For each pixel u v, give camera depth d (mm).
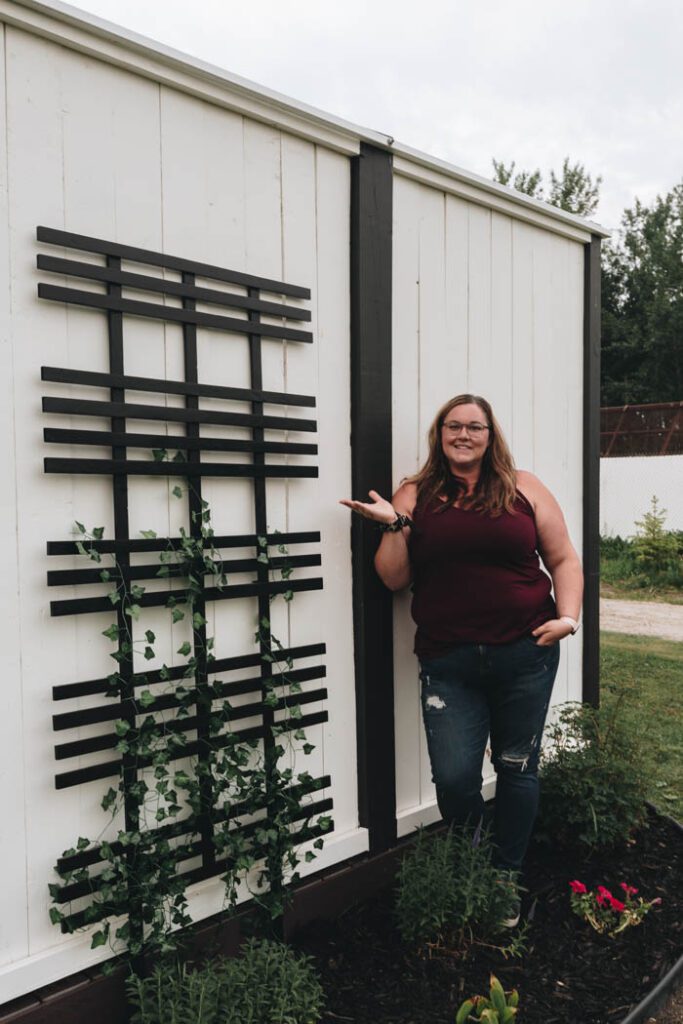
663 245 27625
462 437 2660
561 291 3904
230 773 2363
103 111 2148
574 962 2494
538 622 2674
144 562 2242
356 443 2859
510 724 2732
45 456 2033
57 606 2025
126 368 2199
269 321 2598
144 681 2170
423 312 3174
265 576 2537
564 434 3943
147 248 2254
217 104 2422
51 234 2008
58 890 2029
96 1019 2105
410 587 3100
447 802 2719
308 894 2645
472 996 2297
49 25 1998
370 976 2383
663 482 12891
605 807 3119
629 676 6164
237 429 2498
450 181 3221
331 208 2789
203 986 1947
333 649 2816
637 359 28109
